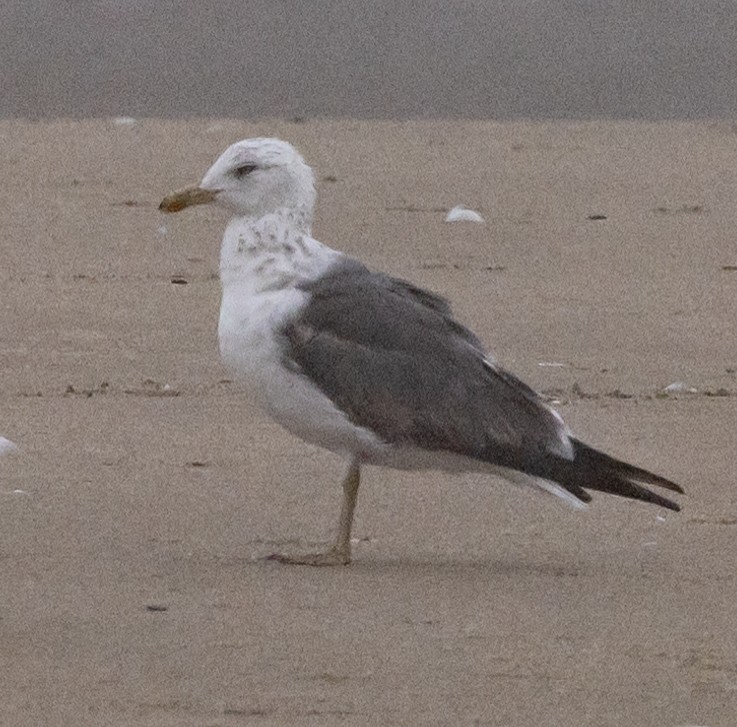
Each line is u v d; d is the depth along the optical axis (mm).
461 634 11688
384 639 11578
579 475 13055
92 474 14812
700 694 10875
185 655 11211
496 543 13594
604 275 22250
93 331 19203
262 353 13117
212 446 15633
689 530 14016
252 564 12930
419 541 13633
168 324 19562
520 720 10445
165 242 23094
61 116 33344
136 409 16672
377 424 13000
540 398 13406
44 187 25922
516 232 24234
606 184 27344
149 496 14328
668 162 29141
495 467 13117
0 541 13242
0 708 10414
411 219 24734
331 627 11734
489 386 13141
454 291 21297
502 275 22109
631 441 16188
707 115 34906
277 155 13406
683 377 18328
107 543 13266
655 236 24234
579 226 24672
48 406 16672
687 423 16766
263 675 10945
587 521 14195
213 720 10328
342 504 13352
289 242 13367
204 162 28016
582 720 10477
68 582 12438
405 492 14703
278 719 10367
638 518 14273
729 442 16219
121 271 21672
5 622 11688
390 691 10789
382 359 13031
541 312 20531
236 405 16875
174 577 12594
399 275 21969
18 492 14328
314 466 15211
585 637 11719
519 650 11461
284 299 13164
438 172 27828
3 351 18422
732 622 12062
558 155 29516
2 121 31562
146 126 31219
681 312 20734
